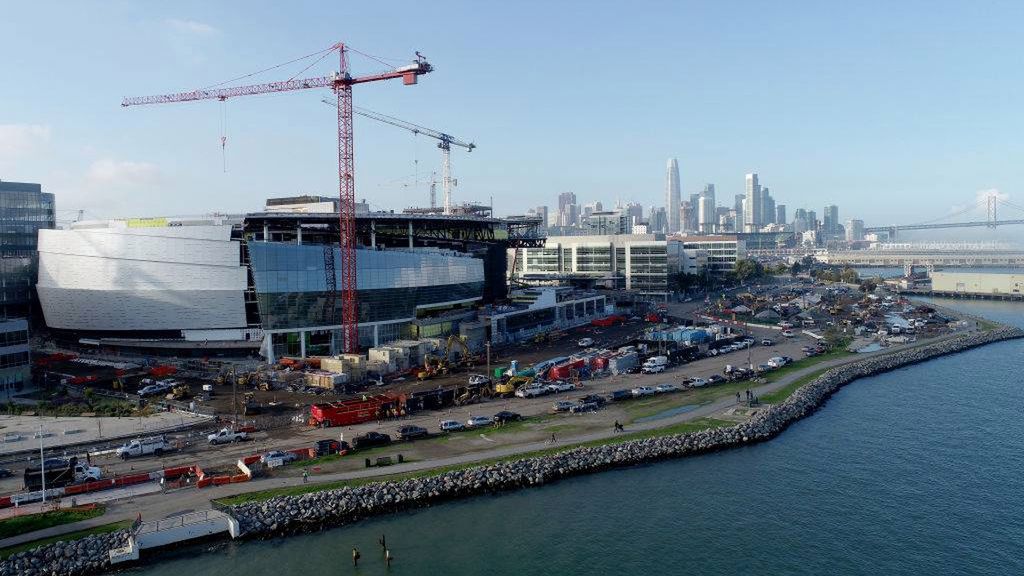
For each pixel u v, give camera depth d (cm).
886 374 17850
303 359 18175
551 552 8281
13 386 15138
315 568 7881
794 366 17650
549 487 10150
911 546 8456
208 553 8181
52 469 9388
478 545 8450
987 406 14500
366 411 12500
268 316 18788
